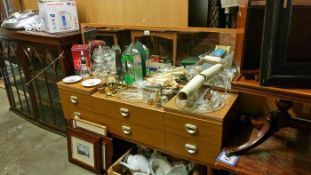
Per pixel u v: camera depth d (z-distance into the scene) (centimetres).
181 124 130
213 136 122
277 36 81
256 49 95
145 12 170
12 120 254
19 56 221
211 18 148
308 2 77
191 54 162
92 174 177
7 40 223
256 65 97
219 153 123
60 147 210
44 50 199
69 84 168
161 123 137
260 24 91
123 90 159
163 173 155
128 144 184
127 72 167
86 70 182
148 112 139
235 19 141
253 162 113
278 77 85
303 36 80
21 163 193
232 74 135
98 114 162
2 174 183
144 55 166
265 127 116
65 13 189
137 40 179
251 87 92
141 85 155
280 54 83
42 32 195
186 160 152
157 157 162
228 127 128
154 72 174
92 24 192
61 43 183
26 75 224
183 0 152
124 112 148
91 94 158
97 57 184
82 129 174
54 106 220
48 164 191
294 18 79
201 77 121
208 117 120
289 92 85
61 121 222
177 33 162
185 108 127
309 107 132
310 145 121
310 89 85
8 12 258
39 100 229
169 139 139
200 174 147
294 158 114
